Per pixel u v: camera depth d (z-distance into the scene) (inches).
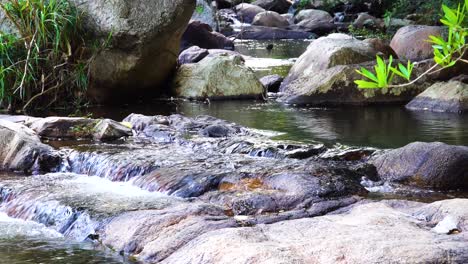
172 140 340.8
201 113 429.1
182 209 223.9
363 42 534.0
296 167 272.1
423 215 207.0
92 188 270.5
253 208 233.6
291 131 366.6
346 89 466.0
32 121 363.6
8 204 260.5
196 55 571.5
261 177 260.7
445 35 595.8
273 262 169.8
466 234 182.7
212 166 280.2
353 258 169.0
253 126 382.6
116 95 477.1
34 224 242.1
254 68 623.5
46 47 453.4
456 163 265.9
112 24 457.4
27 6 446.9
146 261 197.9
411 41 609.6
